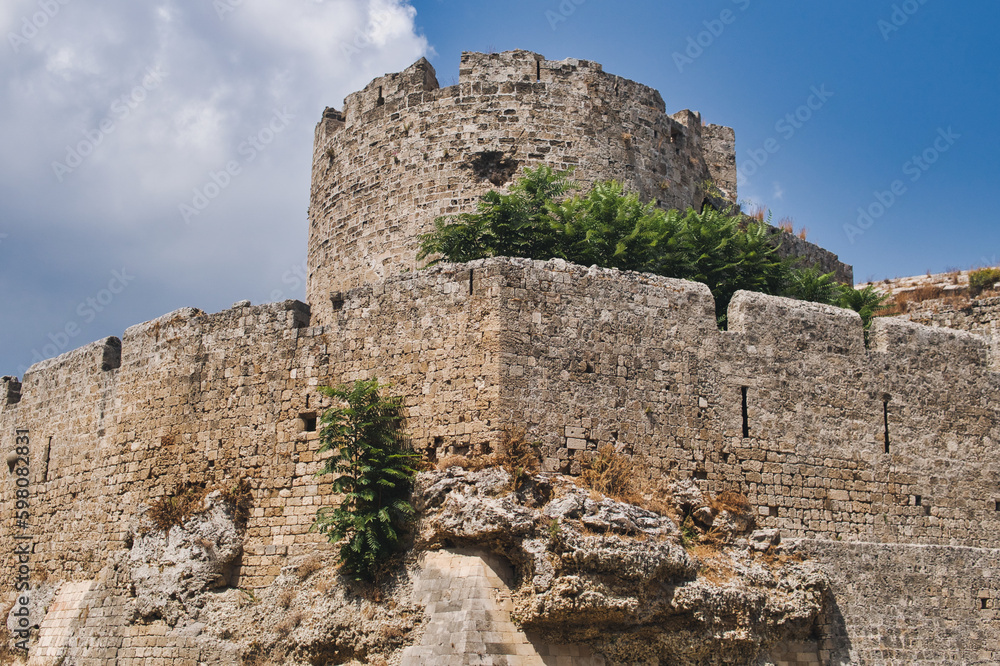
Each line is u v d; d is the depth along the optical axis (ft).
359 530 85.10
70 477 115.65
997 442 105.29
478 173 116.78
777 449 95.25
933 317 135.03
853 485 97.55
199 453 101.55
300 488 94.68
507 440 84.79
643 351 92.07
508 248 102.17
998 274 141.59
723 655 84.07
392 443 88.12
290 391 97.55
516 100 118.42
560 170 116.98
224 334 103.50
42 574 115.24
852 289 125.29
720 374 94.84
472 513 81.56
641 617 81.05
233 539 96.12
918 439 101.71
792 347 98.68
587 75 120.98
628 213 105.50
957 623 93.81
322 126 130.52
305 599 88.84
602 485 86.12
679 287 95.61
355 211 123.03
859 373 100.94
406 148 120.37
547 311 89.40
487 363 87.04
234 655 90.27
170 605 95.96
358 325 95.09
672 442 91.20
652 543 82.12
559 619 79.25
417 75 122.42
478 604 79.20
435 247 104.88
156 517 101.50
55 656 103.71
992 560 96.94
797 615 87.30
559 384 88.07
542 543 80.64
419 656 79.25
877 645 90.58
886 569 93.25
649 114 123.44
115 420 111.04
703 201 128.16
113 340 117.70
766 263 110.93
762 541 91.04
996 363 109.81
